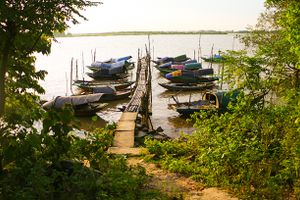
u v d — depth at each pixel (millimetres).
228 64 9125
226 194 8594
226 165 9055
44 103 27016
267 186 8148
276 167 8328
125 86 40094
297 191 7609
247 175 8453
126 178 8367
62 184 7352
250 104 9125
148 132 18969
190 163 11117
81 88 38344
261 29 18750
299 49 6699
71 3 7473
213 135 10367
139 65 41781
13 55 8617
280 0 7695
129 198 7684
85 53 110500
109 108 31656
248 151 8461
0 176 7379
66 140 8062
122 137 15648
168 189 9008
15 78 9156
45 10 7453
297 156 7359
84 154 8695
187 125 25234
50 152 7938
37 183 6719
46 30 7680
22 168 7184
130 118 20484
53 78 51156
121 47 145625
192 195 8594
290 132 7879
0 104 7805
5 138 7473
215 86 39500
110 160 9969
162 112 29594
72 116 8023
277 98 9648
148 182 9336
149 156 11742
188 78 40500
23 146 7332
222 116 10312
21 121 7570
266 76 9000
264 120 8844
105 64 51562
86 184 7250
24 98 9555
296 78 8586
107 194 7688
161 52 108938
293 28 6863
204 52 106688
